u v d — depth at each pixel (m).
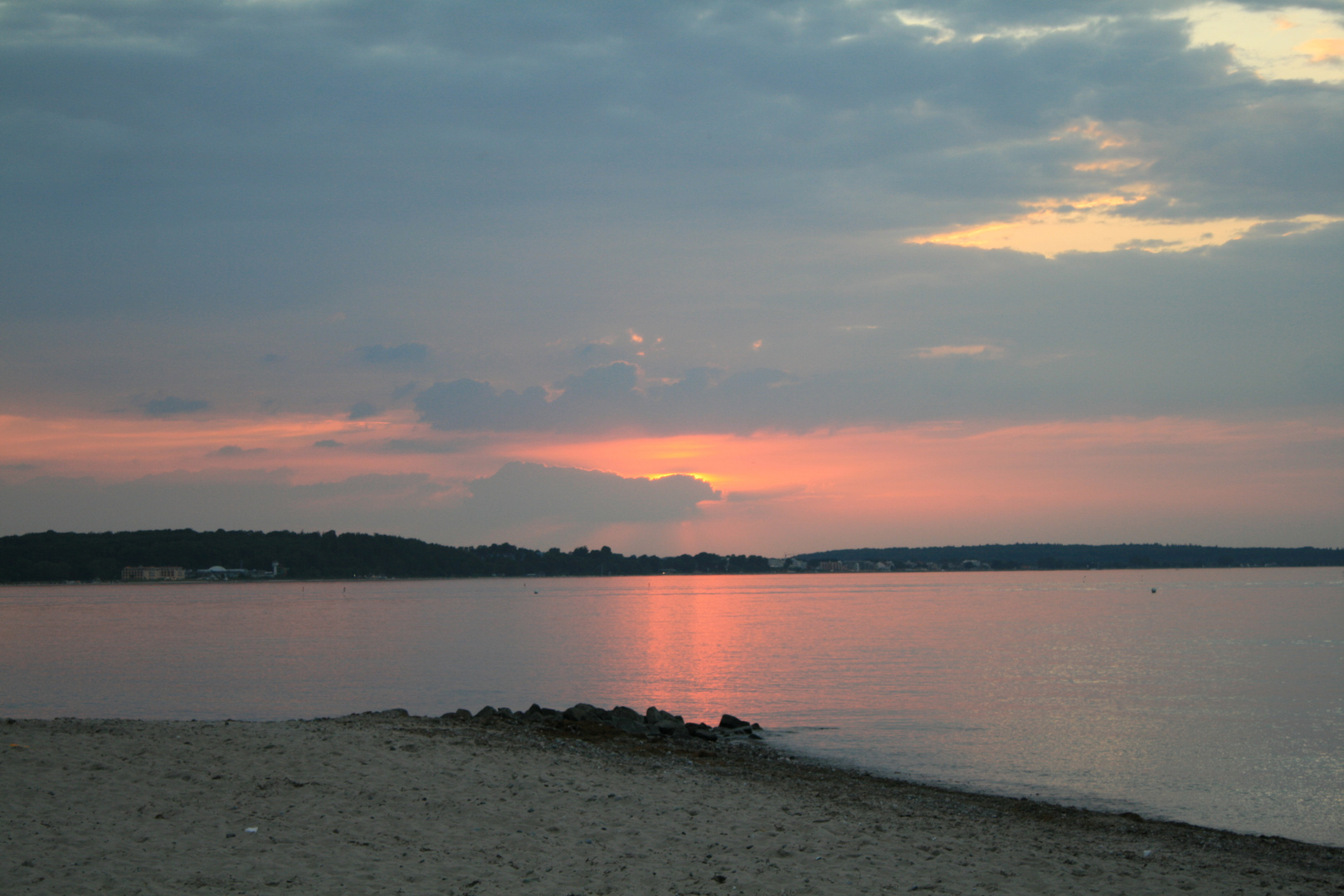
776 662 68.00
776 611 157.75
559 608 175.50
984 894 14.30
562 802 18.70
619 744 30.19
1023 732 36.91
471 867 14.08
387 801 17.67
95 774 18.00
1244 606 156.75
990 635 95.38
